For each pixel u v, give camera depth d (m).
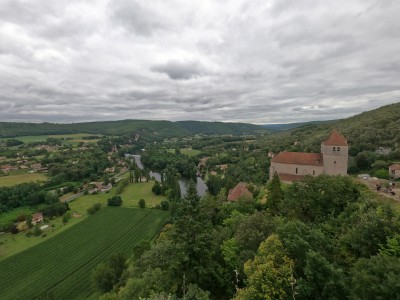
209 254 27.36
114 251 76.19
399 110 152.88
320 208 35.25
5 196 118.44
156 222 96.44
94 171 183.50
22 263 70.75
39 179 154.38
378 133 112.81
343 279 18.92
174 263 26.47
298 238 22.62
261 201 52.81
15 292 58.66
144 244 60.16
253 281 20.48
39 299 53.66
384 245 21.02
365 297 16.31
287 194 39.75
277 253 22.39
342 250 23.22
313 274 19.31
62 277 63.81
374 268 16.75
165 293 24.70
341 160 62.78
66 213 105.19
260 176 105.06
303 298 19.55
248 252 27.56
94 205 113.44
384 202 30.39
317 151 111.62
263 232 30.14
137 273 42.84
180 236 28.19
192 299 23.47
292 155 69.00
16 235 89.50
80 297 56.00
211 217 49.41
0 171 167.88
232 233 37.25
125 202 123.25
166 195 129.12
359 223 24.38
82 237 86.25
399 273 15.63
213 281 28.28
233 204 52.19
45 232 91.19
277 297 19.91
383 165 76.62
